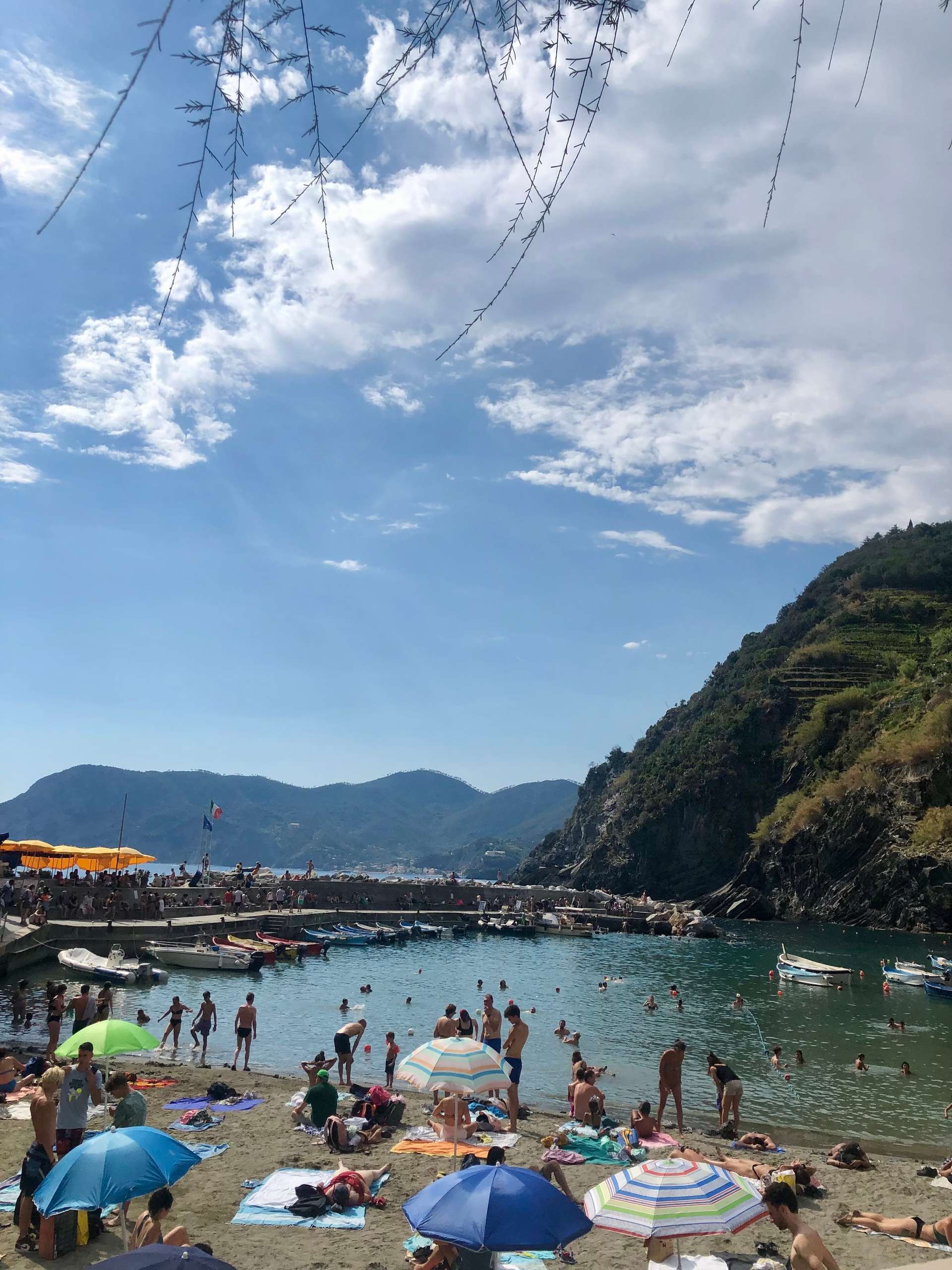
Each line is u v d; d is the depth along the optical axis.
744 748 137.12
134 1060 25.50
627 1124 21.86
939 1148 21.38
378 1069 26.50
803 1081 28.20
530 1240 8.91
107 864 57.34
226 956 45.59
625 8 2.78
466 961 57.84
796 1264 9.60
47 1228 10.91
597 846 147.50
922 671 127.94
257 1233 12.29
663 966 59.69
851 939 83.06
